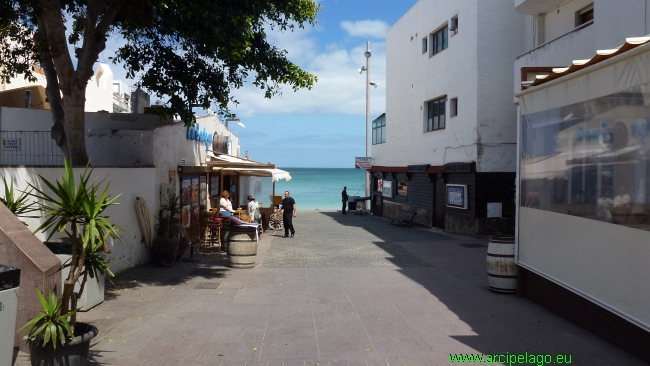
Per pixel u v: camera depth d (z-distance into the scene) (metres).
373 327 7.04
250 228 12.05
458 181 20.44
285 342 6.37
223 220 14.99
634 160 5.55
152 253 11.88
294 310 7.99
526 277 8.71
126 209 11.09
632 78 5.60
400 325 7.13
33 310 5.77
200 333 6.72
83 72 10.52
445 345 6.24
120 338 6.46
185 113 11.90
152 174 12.51
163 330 6.83
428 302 8.51
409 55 26.50
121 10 11.77
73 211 5.13
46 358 4.94
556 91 7.35
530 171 8.26
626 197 5.69
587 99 6.52
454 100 21.31
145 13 11.55
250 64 12.30
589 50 11.98
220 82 12.29
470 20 19.36
